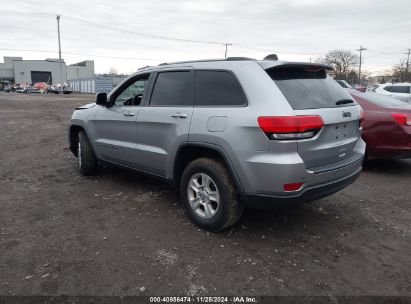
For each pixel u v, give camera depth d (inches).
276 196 132.2
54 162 283.0
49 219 167.2
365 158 253.6
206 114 148.3
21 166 268.7
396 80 2511.1
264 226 161.5
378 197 202.8
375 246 144.9
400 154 236.4
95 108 222.8
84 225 161.0
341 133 149.9
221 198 145.2
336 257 135.9
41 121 606.9
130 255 135.0
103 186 217.8
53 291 113.3
